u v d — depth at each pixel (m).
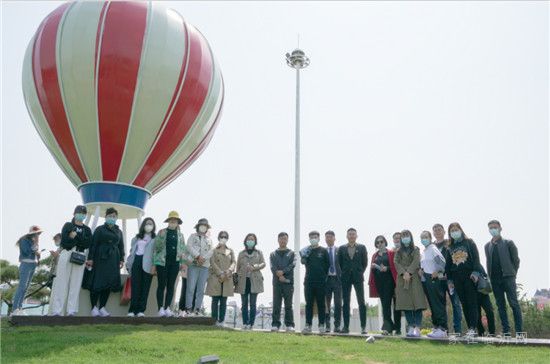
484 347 10.80
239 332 12.84
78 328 12.05
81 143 17.03
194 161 19.77
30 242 13.53
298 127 25.08
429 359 9.27
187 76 17.53
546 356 9.64
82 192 17.80
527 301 34.91
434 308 12.36
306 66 26.19
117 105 16.61
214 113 19.05
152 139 17.27
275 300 14.46
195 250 14.23
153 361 8.85
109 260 13.07
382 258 13.62
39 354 9.21
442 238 13.40
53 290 13.23
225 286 14.70
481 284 11.78
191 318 13.90
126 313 14.62
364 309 13.55
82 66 16.52
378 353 10.09
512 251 12.42
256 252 15.18
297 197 23.98
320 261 13.81
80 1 17.77
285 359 9.27
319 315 13.75
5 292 26.12
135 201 17.72
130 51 16.70
